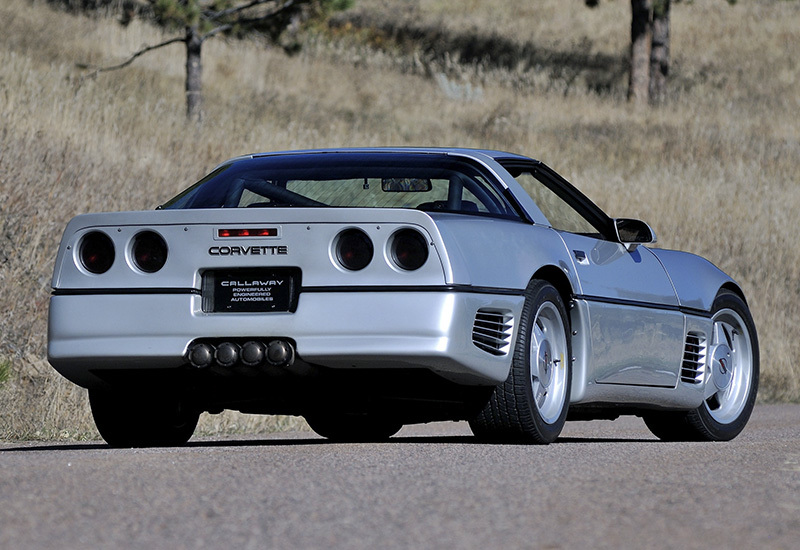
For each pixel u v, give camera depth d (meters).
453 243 15.33
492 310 15.80
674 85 118.12
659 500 10.88
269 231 15.47
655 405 20.03
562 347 17.44
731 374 21.88
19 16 83.75
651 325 19.50
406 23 143.00
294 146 57.50
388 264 15.15
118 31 84.00
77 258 16.28
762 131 91.50
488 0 158.50
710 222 58.38
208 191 17.66
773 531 9.42
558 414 17.25
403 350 15.02
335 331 15.20
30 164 40.03
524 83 107.12
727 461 14.43
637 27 103.88
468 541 8.73
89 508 10.00
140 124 52.19
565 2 158.88
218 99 76.38
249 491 11.09
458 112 90.75
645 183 63.94
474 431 17.00
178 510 9.99
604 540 8.86
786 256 55.28
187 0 58.81
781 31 142.62
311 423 21.62
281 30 63.00
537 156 73.44
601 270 18.53
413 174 17.28
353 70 101.25
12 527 9.11
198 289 15.73
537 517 9.79
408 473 12.51
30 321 32.28
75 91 55.03
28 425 23.25
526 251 16.77
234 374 15.95
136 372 16.39
